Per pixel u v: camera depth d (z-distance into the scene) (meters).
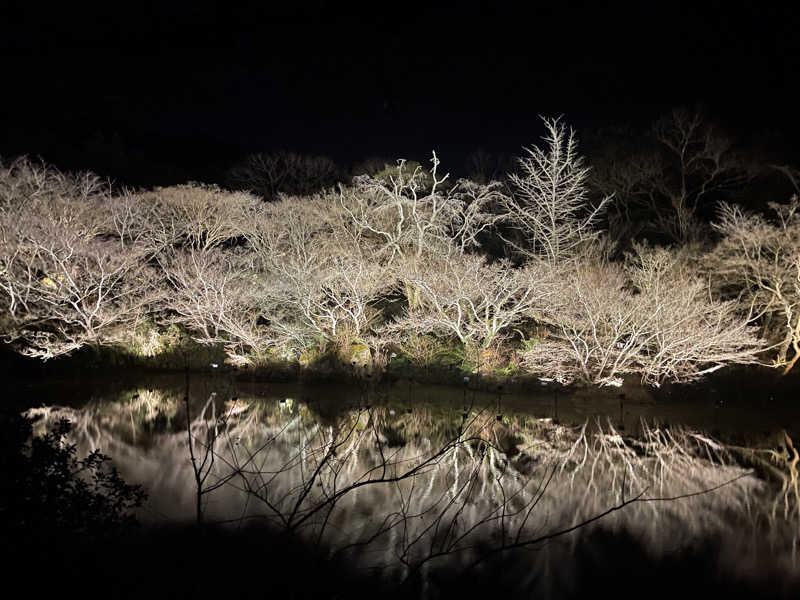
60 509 4.93
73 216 26.94
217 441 13.76
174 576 4.63
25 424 5.16
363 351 23.41
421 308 25.45
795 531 9.05
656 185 36.09
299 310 25.08
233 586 4.27
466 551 8.02
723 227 23.98
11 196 26.20
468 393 20.77
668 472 12.21
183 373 24.45
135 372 24.39
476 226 29.59
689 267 25.52
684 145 34.75
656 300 19.83
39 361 22.92
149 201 31.58
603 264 25.50
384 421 16.55
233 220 30.72
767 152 33.66
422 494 10.42
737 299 22.64
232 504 9.26
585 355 21.09
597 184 36.47
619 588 7.12
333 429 15.15
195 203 30.66
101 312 24.95
